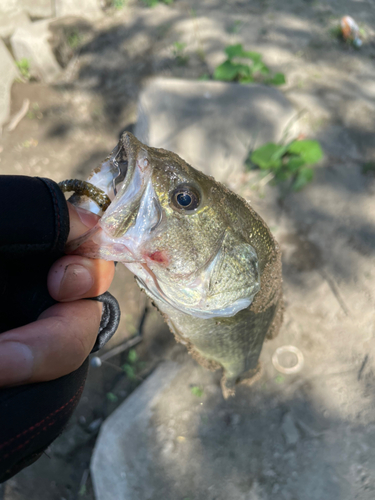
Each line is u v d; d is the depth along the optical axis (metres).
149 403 0.40
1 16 0.79
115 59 0.75
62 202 0.13
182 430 0.38
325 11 0.79
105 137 0.68
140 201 0.17
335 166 0.54
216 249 0.18
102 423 0.42
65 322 0.13
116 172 0.18
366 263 0.46
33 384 0.12
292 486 0.34
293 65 0.68
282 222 0.50
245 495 0.34
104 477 0.37
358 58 0.69
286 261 0.47
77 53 0.77
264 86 0.57
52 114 0.71
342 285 0.45
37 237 0.13
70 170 0.64
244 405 0.39
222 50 0.73
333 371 0.40
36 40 0.73
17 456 0.11
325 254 0.47
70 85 0.74
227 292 0.19
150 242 0.17
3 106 0.70
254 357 0.29
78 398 0.14
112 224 0.16
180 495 0.35
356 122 0.58
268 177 0.54
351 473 0.34
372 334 0.41
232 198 0.19
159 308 0.23
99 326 0.16
